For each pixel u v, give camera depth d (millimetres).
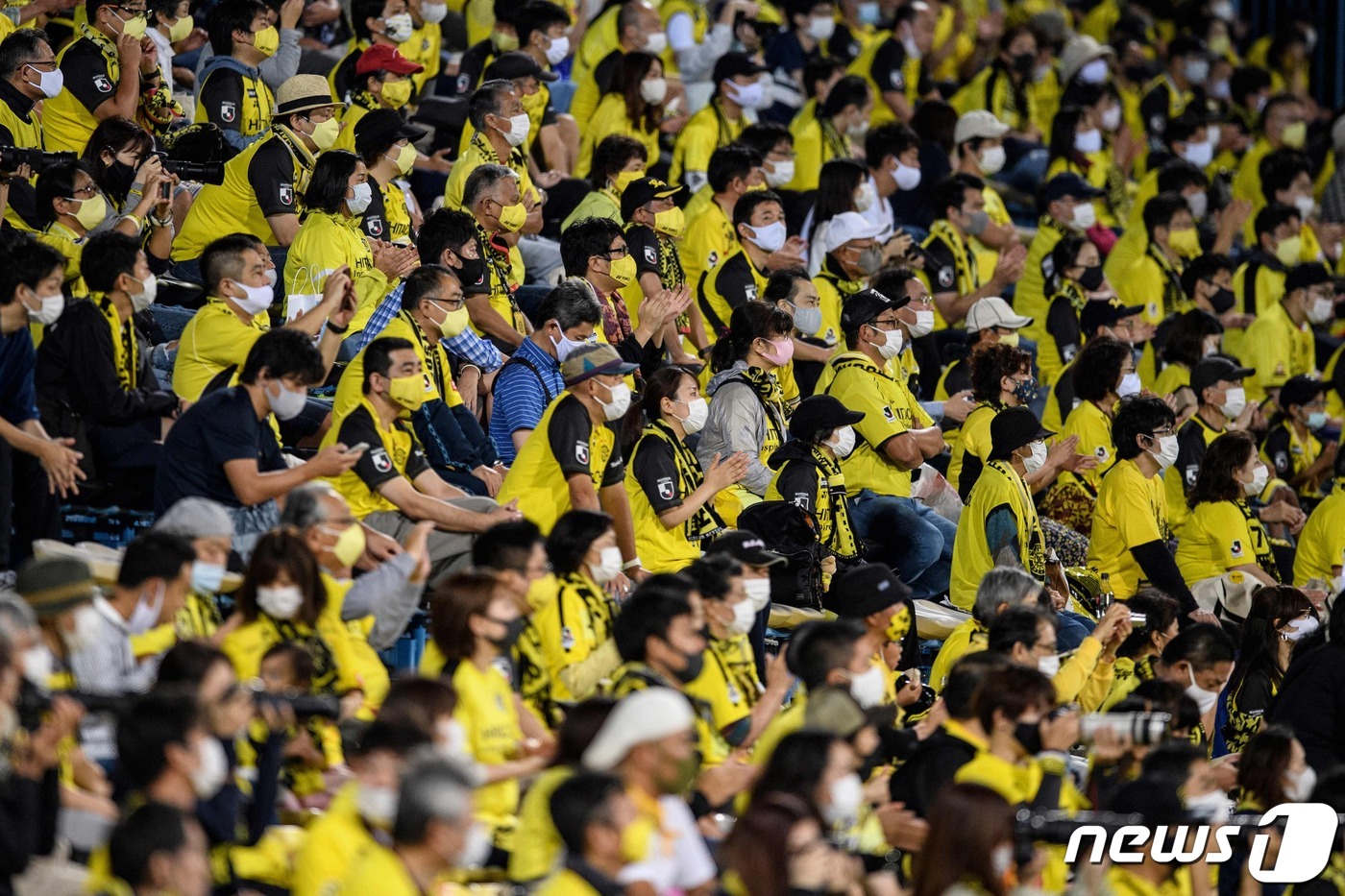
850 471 39969
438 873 19375
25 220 36906
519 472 32031
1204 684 33469
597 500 31375
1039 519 40781
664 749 21125
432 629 25062
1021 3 76188
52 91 38219
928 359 48250
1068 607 38750
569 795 19672
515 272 42938
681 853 22062
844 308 41281
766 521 34562
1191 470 45875
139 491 31828
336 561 26188
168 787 20062
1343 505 43531
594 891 19516
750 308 37594
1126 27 75250
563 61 57188
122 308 31172
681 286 42125
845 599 29766
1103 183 66125
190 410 29203
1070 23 77812
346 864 20859
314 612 25188
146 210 34812
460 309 34125
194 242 38812
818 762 21969
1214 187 68188
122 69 41250
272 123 39250
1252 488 42656
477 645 24844
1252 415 48219
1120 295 57531
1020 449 38562
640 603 25500
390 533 30641
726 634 27625
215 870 22328
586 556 28141
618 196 46344
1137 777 27203
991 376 42781
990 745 26156
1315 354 60656
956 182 52562
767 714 27156
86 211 33344
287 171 38500
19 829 20469
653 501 33062
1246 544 41906
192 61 51281
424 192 47438
